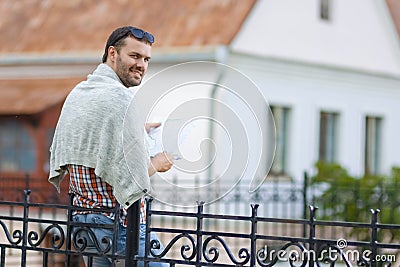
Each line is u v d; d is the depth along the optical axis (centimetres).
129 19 2939
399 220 2139
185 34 2712
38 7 3238
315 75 3073
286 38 2928
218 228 2423
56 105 2773
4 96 2886
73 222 917
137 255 889
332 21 3170
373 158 3444
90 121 877
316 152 3081
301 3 3009
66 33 3038
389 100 3494
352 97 3278
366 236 2155
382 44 3422
